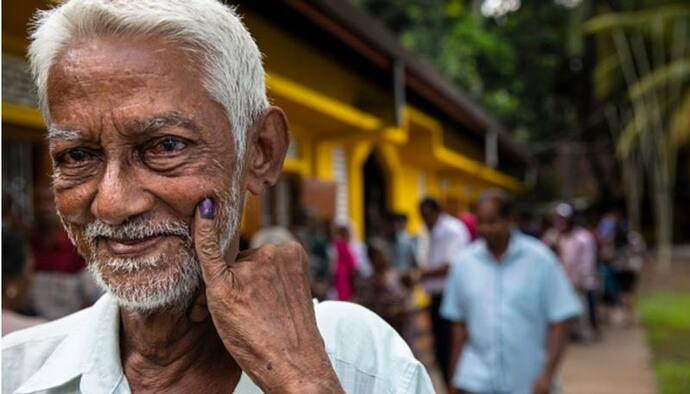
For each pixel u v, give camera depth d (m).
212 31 1.05
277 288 1.03
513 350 3.49
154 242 1.04
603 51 17.98
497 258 3.58
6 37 3.09
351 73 6.15
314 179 5.96
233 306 1.00
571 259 8.80
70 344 1.19
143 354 1.15
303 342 1.00
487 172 13.51
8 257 2.57
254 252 1.08
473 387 3.54
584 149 23.47
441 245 5.84
